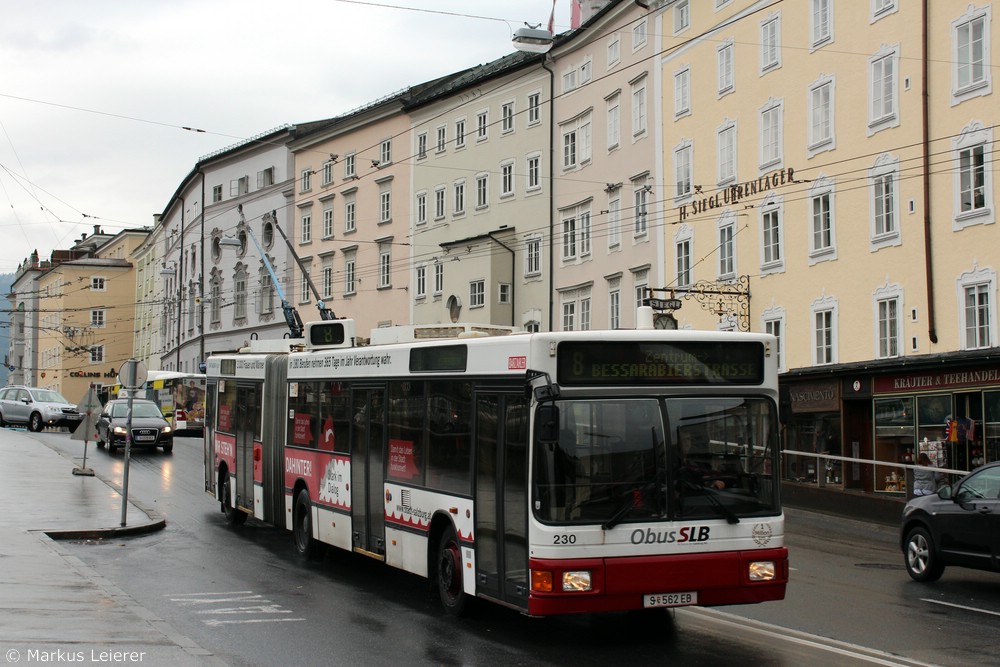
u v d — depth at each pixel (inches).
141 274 4256.9
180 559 657.0
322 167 2655.0
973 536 553.3
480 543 436.8
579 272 1806.1
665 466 395.2
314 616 469.4
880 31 1171.3
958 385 985.5
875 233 1173.1
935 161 1093.1
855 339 1198.9
